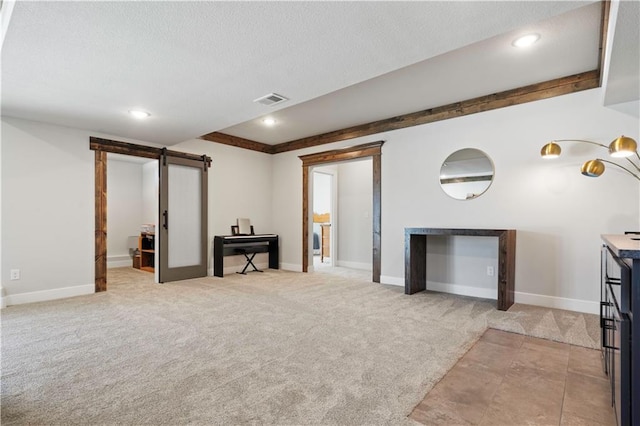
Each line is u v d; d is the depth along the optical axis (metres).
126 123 3.89
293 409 1.64
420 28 1.99
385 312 3.34
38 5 1.74
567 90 3.41
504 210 3.81
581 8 2.26
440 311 3.37
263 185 6.36
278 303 3.68
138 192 7.19
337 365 2.13
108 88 2.89
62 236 3.99
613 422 1.55
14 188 3.67
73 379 1.94
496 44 2.73
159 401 1.71
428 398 1.76
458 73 3.28
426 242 4.52
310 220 6.02
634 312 1.18
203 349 2.39
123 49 2.23
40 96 3.05
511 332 2.77
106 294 4.13
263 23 1.93
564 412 1.64
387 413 1.61
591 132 3.30
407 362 2.18
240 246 5.89
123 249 6.93
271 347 2.42
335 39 2.12
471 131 4.04
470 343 2.52
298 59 2.39
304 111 4.45
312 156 5.80
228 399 1.72
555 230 3.50
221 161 5.69
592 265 3.30
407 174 4.61
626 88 2.81
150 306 3.55
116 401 1.71
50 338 2.60
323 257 7.95
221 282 4.93
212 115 3.61
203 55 2.32
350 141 5.27
